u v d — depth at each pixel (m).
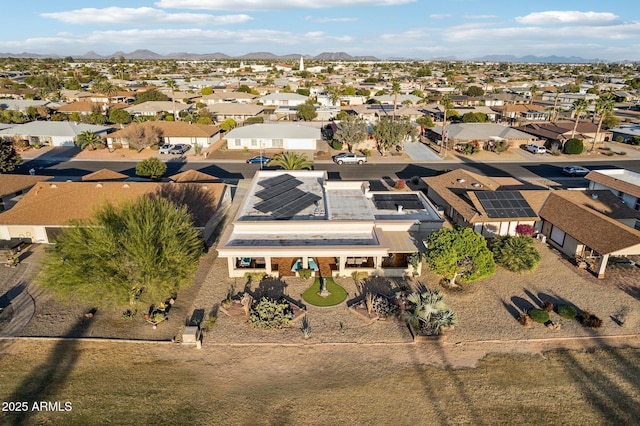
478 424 20.73
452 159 73.56
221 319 28.70
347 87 155.75
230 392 22.58
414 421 20.88
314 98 140.38
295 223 33.88
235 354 25.52
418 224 36.50
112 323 28.19
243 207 37.50
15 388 22.53
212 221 41.59
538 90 163.12
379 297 30.39
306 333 26.95
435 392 22.73
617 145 84.25
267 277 33.94
